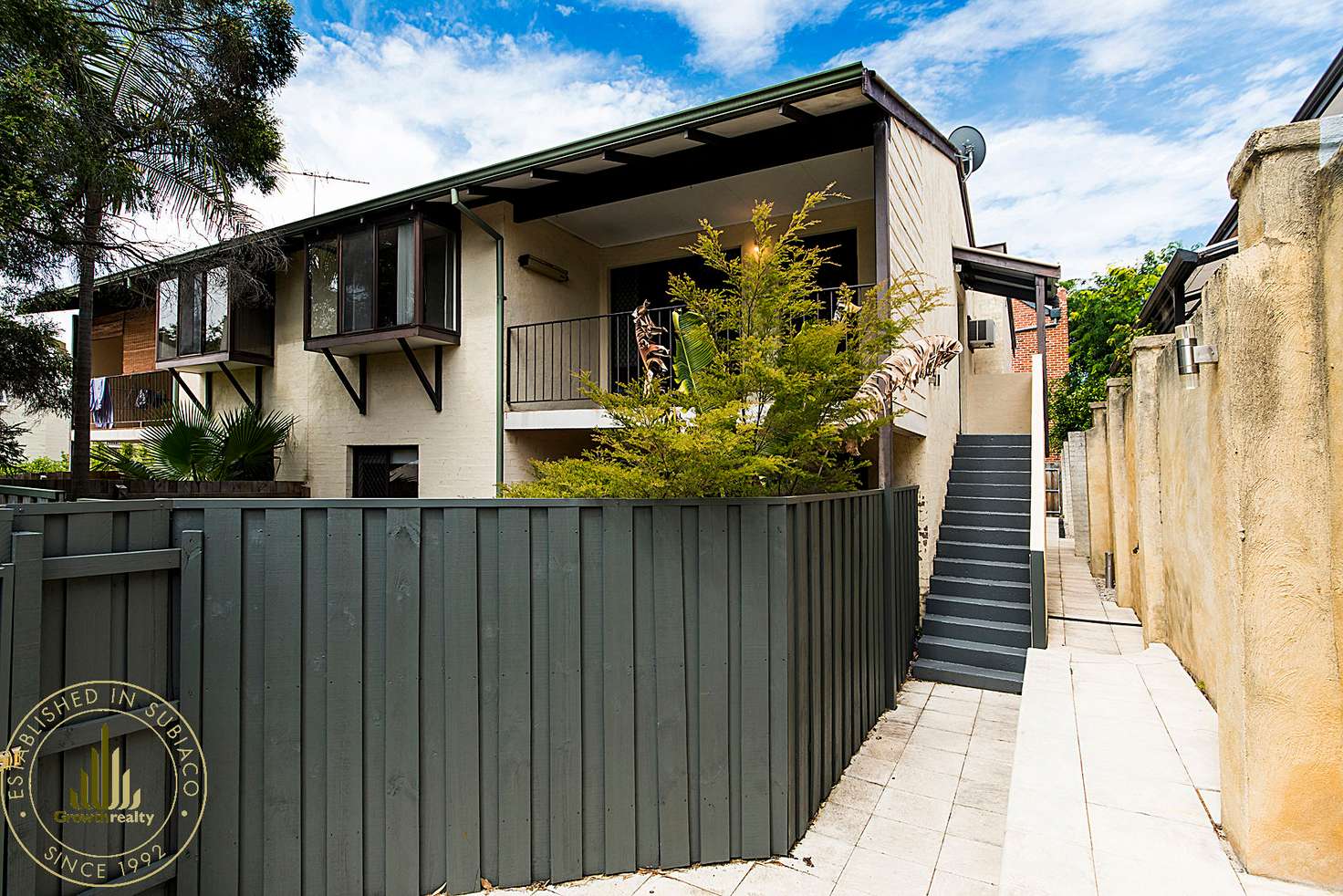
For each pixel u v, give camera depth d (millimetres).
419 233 7566
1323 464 2033
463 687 2805
